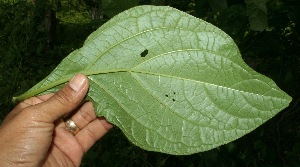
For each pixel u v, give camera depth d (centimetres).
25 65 88
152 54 22
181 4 59
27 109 26
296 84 60
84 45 23
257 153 54
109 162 60
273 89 21
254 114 21
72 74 23
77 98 24
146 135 22
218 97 22
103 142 64
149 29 22
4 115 69
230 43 22
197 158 51
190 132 22
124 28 23
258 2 33
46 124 26
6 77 78
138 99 23
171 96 22
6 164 26
